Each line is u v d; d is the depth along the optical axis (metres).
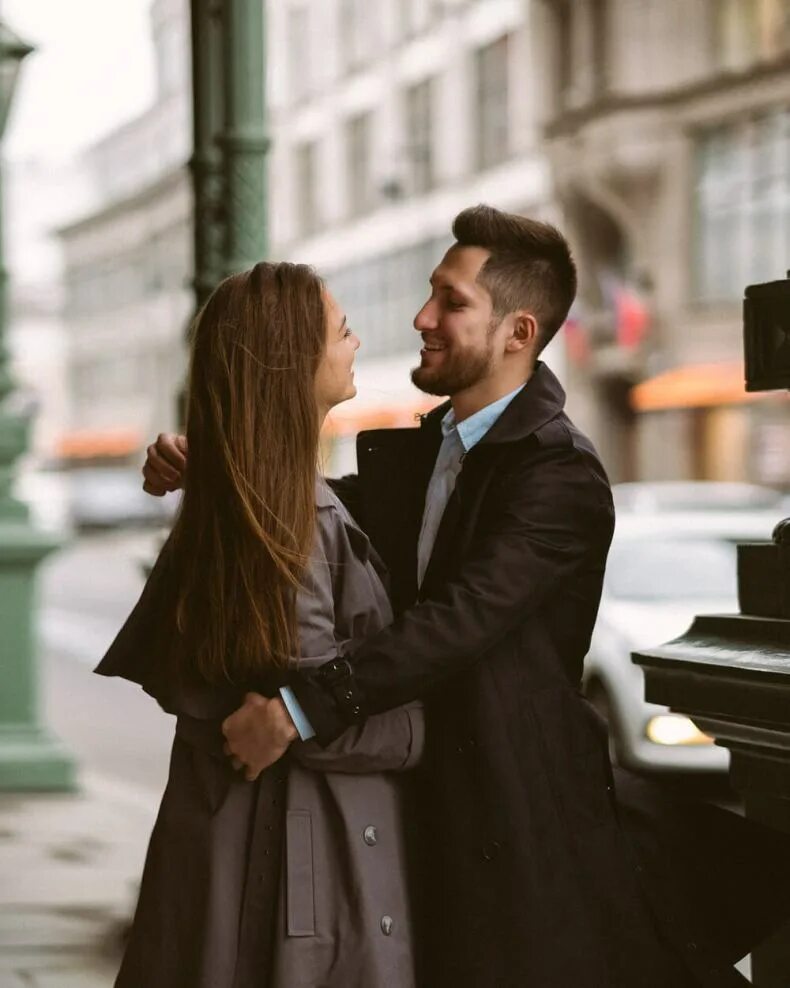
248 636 2.24
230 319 2.31
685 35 27.78
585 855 2.31
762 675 2.39
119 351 66.12
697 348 28.00
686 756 7.29
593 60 29.22
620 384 30.02
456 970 2.23
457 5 35.84
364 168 41.06
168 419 60.78
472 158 35.47
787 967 2.59
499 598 2.25
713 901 2.40
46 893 5.74
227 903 2.28
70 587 28.69
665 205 28.38
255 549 2.24
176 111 60.47
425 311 2.49
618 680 7.47
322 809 2.29
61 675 15.24
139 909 2.36
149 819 7.29
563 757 2.33
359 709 2.21
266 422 2.27
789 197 26.34
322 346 2.32
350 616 2.34
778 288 2.50
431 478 2.57
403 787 2.34
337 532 2.34
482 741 2.27
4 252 8.14
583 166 29.25
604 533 2.38
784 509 16.25
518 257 2.46
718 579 8.27
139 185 66.38
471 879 2.25
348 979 2.24
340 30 41.84
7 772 8.01
